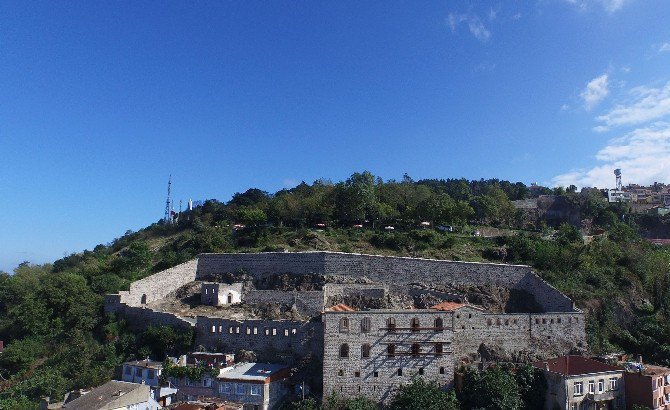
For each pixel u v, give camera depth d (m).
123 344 89.75
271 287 105.50
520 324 89.25
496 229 159.88
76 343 93.50
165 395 75.25
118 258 133.88
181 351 86.75
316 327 83.19
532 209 181.88
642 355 94.06
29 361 92.62
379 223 153.75
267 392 73.75
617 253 123.38
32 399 81.25
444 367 79.69
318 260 106.75
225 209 187.00
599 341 95.69
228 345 86.25
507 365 82.31
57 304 102.88
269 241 135.88
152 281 106.88
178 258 125.69
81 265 152.62
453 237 134.62
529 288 105.06
